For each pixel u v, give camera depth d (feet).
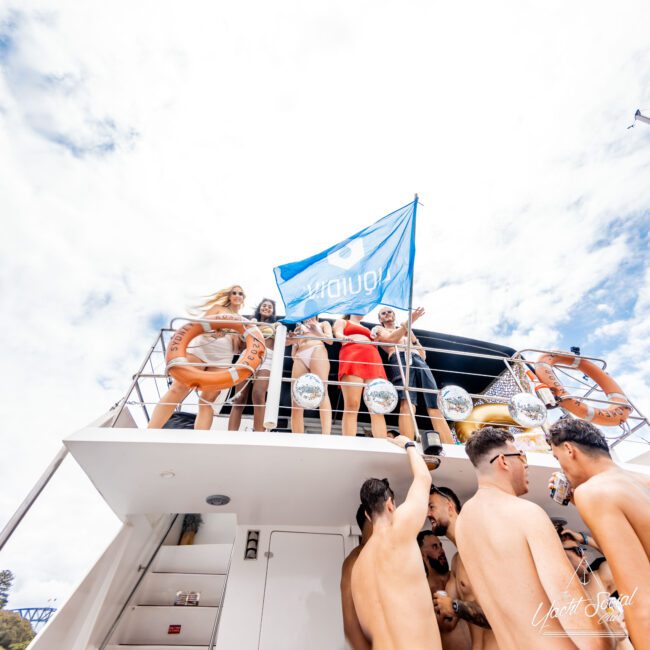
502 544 7.01
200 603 15.83
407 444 10.30
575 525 13.61
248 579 13.12
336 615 12.64
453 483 12.39
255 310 17.20
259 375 14.89
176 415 18.22
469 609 8.93
